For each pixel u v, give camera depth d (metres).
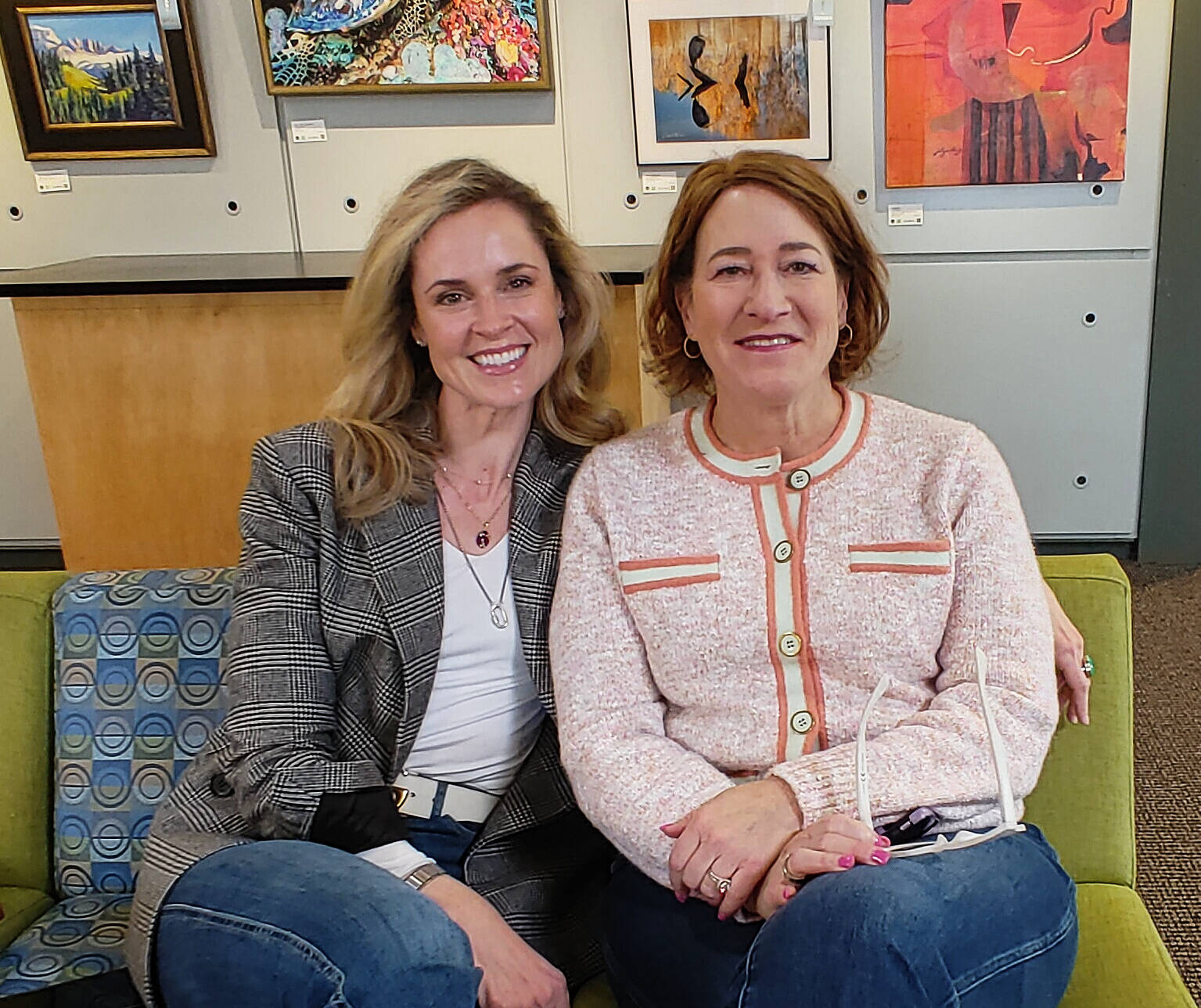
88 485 2.73
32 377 2.66
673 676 1.17
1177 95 2.88
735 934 1.03
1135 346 3.12
